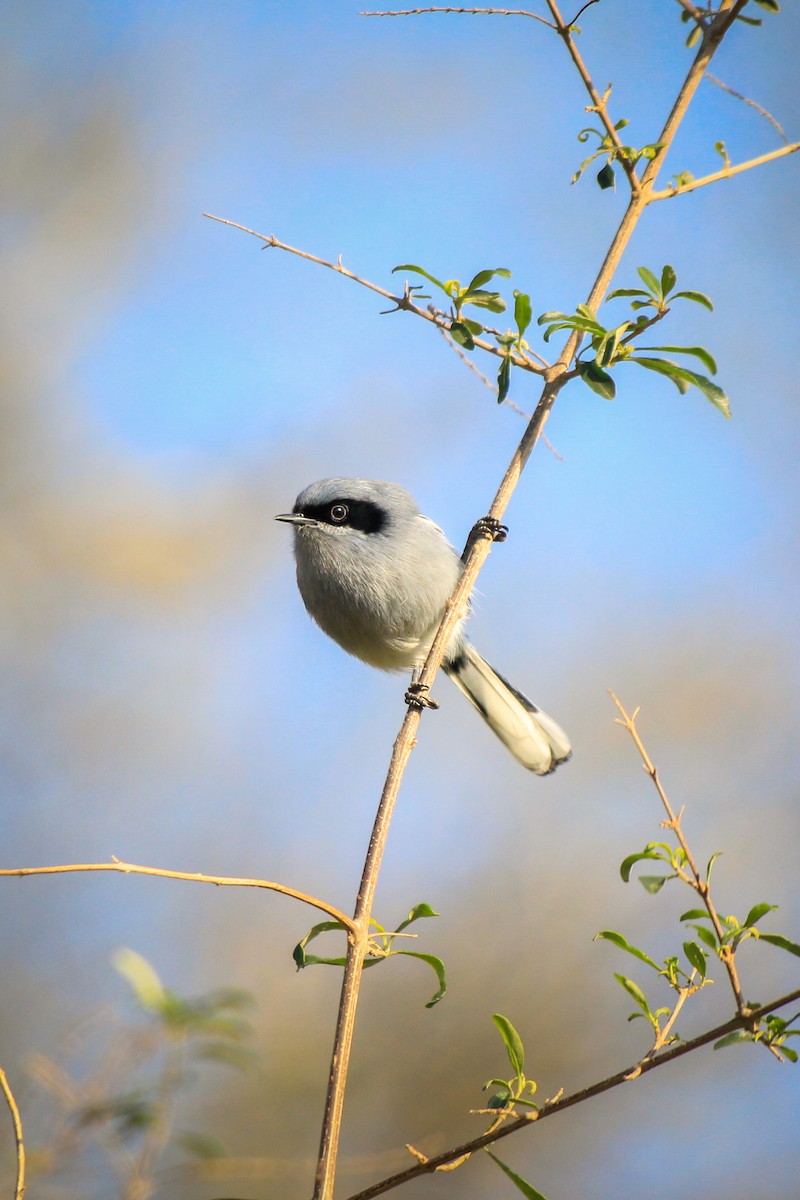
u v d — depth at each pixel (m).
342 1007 5.95
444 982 6.16
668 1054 5.79
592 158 7.89
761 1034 5.71
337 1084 5.79
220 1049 8.61
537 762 11.87
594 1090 5.77
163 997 8.50
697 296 7.23
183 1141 8.80
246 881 5.71
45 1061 9.22
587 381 7.29
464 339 7.61
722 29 8.07
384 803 7.04
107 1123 8.82
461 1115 14.18
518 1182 5.73
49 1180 9.24
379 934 6.25
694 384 7.20
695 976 6.01
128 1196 8.40
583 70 7.84
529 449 8.32
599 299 7.86
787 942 5.85
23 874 5.25
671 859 6.14
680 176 8.01
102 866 5.41
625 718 6.53
